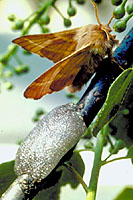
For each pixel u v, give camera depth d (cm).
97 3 14
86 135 15
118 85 12
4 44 31
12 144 32
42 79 12
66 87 13
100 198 26
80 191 23
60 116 11
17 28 17
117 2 13
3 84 18
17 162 11
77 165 15
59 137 11
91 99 12
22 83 35
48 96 34
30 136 11
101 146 13
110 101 12
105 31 12
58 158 11
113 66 12
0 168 13
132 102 15
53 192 15
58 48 12
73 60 12
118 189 27
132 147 14
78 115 12
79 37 12
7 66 17
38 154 11
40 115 17
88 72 12
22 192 11
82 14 31
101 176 27
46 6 17
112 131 15
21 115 35
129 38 12
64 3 26
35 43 12
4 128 34
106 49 12
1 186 14
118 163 27
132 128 15
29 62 35
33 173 11
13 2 23
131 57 12
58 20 27
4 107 36
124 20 12
